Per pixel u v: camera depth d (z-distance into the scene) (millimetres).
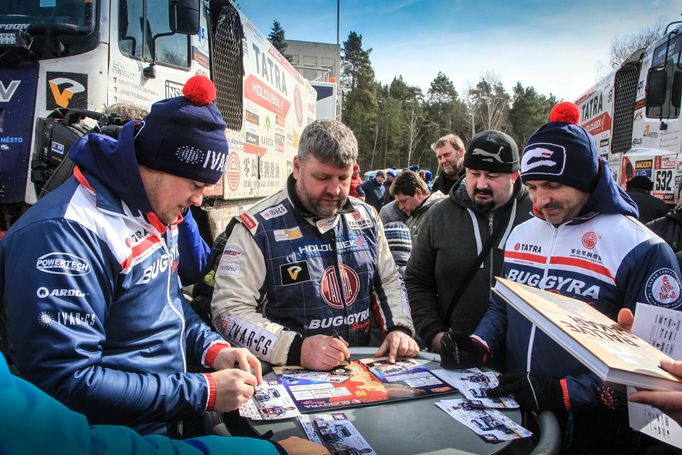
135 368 1339
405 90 63656
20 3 3340
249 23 5762
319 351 1783
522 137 53688
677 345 1370
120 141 1327
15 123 3176
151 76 3787
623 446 1667
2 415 790
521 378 1590
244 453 981
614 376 1084
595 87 9391
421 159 57094
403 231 2949
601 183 1749
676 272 1588
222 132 1444
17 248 1167
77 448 825
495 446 1289
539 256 1876
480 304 2465
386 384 1673
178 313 1536
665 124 6523
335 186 1933
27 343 1128
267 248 1988
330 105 13453
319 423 1388
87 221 1238
